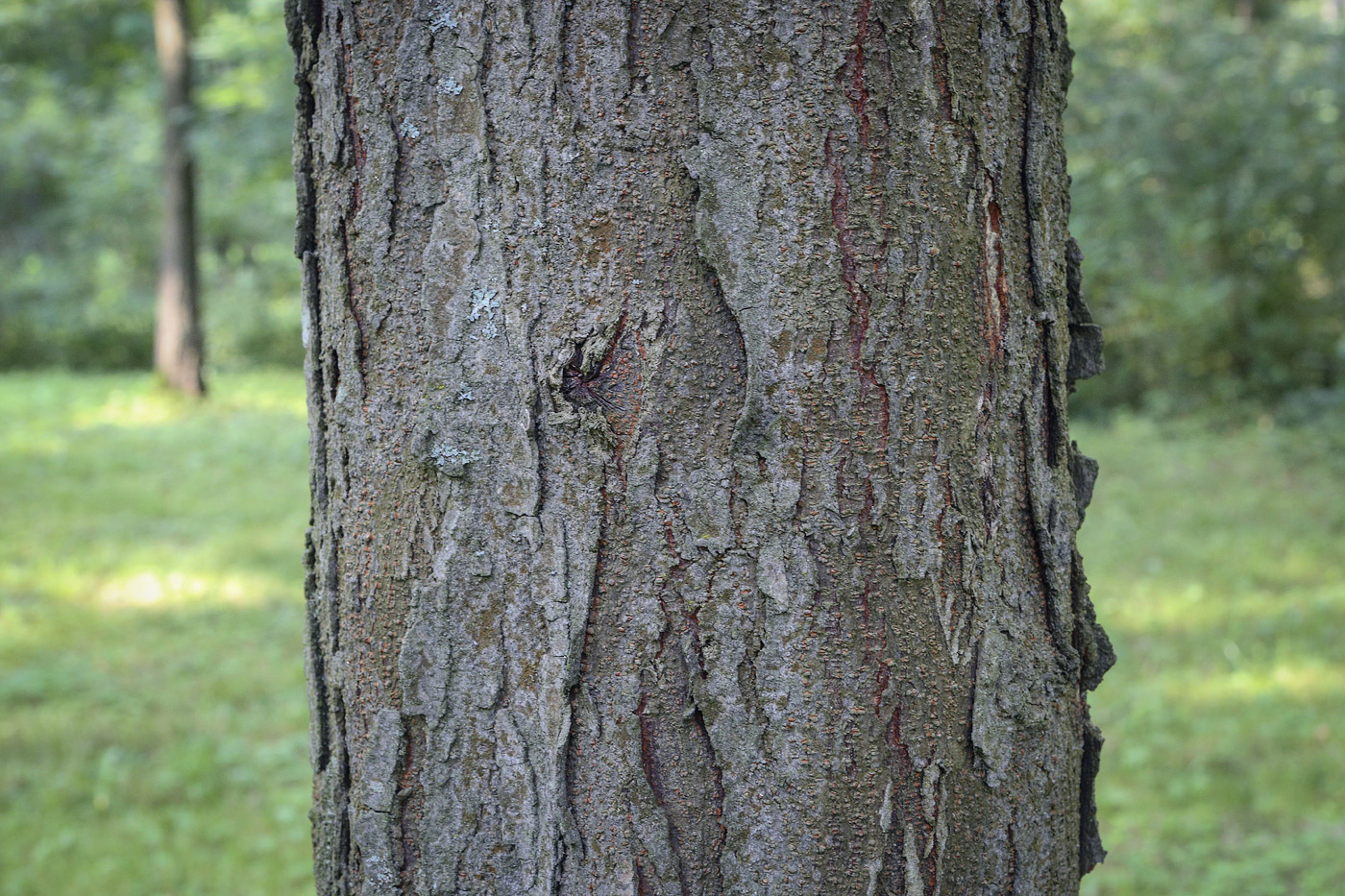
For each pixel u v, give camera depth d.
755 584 1.24
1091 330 1.49
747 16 1.19
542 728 1.28
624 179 1.21
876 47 1.21
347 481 1.37
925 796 1.28
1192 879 3.66
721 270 1.21
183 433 12.40
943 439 1.26
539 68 1.21
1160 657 5.43
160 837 4.03
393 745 1.33
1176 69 11.32
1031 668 1.35
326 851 1.45
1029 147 1.33
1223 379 11.88
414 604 1.31
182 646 5.93
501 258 1.25
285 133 12.67
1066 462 1.43
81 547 7.86
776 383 1.22
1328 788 4.14
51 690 5.31
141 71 18.64
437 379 1.28
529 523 1.26
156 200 19.69
